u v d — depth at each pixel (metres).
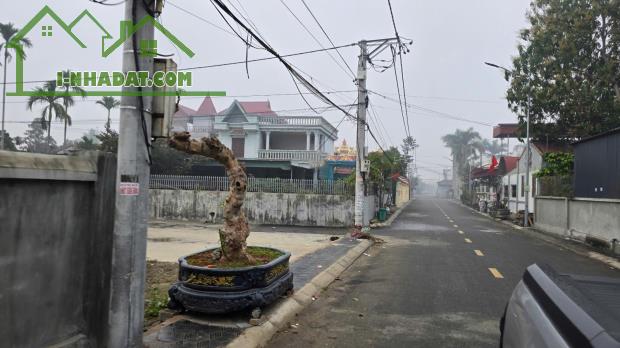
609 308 2.08
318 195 21.48
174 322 5.76
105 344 4.38
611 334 1.62
